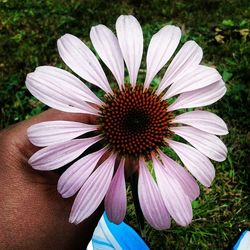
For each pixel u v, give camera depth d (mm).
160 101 115
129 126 111
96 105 113
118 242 184
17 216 107
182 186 106
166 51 114
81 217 102
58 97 104
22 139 110
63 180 103
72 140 105
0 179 108
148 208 103
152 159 110
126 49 113
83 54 109
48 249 111
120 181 105
